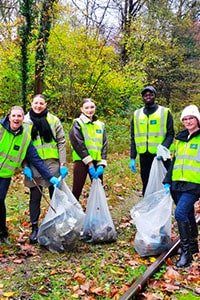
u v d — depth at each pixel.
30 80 13.10
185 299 3.38
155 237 4.24
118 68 15.07
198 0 23.02
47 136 4.67
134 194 7.46
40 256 4.34
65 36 12.52
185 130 4.14
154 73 20.50
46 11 11.95
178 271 3.89
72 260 4.24
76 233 4.43
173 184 4.15
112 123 14.90
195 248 4.34
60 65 12.82
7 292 3.50
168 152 4.93
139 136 5.37
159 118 5.22
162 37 20.39
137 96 16.12
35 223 4.75
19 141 4.33
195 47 22.61
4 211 4.55
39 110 4.66
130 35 16.83
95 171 4.91
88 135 4.93
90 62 13.09
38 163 4.52
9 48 12.34
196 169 4.00
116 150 12.38
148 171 5.44
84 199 6.65
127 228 5.38
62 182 4.63
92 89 13.51
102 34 13.40
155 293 3.45
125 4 19.52
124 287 3.55
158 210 4.34
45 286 3.62
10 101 13.40
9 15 14.32
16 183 7.95
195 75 22.44
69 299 3.39
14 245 4.58
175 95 22.55
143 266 4.02
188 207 4.01
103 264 4.10
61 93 13.17
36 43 12.12
